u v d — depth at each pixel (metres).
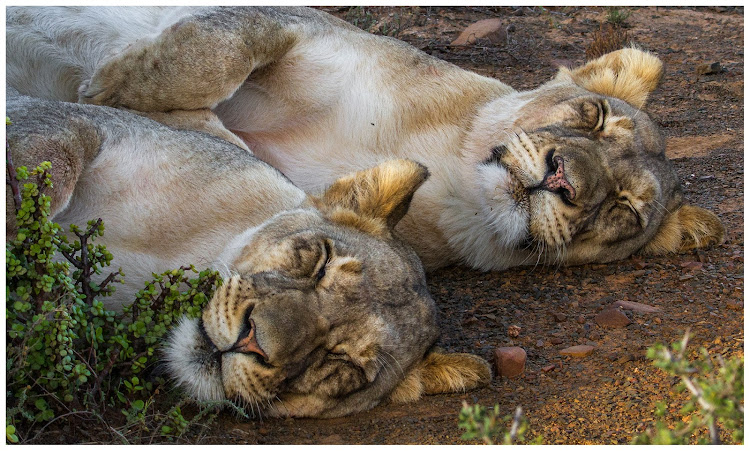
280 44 9.73
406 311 7.22
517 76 17.03
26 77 9.60
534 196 9.26
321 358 6.57
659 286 9.66
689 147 14.71
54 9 9.54
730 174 13.43
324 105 9.93
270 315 6.34
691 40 20.89
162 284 7.12
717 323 8.56
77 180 7.02
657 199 10.09
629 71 10.87
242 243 7.17
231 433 6.50
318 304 6.62
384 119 9.95
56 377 6.16
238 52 9.33
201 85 9.12
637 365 7.80
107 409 6.43
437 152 9.92
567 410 7.09
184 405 6.75
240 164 7.70
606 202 9.68
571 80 11.09
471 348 8.34
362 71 10.05
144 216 7.25
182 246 7.31
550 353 8.21
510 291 9.67
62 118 7.13
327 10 18.86
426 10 19.95
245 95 10.05
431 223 9.75
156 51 9.04
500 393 7.48
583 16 21.72
